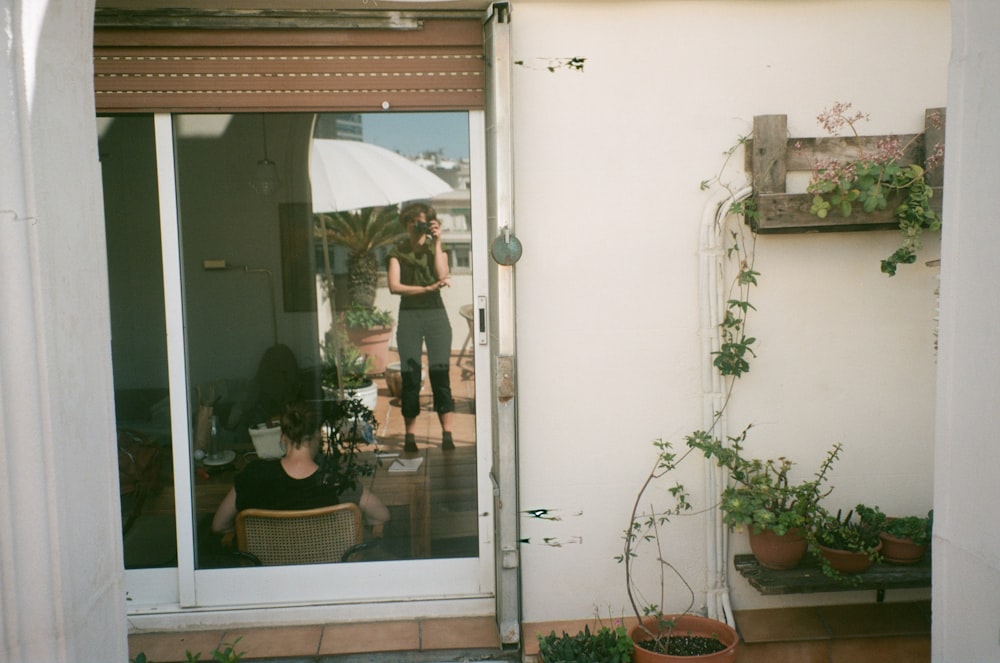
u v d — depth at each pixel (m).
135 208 3.68
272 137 3.69
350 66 3.55
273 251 3.76
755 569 3.62
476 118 3.70
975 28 2.04
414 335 3.83
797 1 3.60
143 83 3.50
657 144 3.62
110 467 2.50
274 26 3.49
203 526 3.83
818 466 3.83
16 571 2.14
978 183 2.04
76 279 2.31
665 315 3.68
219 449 3.83
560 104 3.57
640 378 3.70
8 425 2.11
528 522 3.70
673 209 3.65
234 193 3.71
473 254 3.79
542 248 3.61
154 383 3.77
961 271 2.12
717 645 3.43
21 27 2.06
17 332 2.10
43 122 2.15
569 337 3.65
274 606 3.81
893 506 3.86
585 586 3.75
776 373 3.78
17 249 2.08
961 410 2.13
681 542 3.77
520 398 3.66
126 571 3.81
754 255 3.72
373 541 3.89
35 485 2.14
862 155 3.60
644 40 3.58
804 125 3.67
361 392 3.86
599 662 3.26
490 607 3.87
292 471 3.86
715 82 3.62
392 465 3.90
